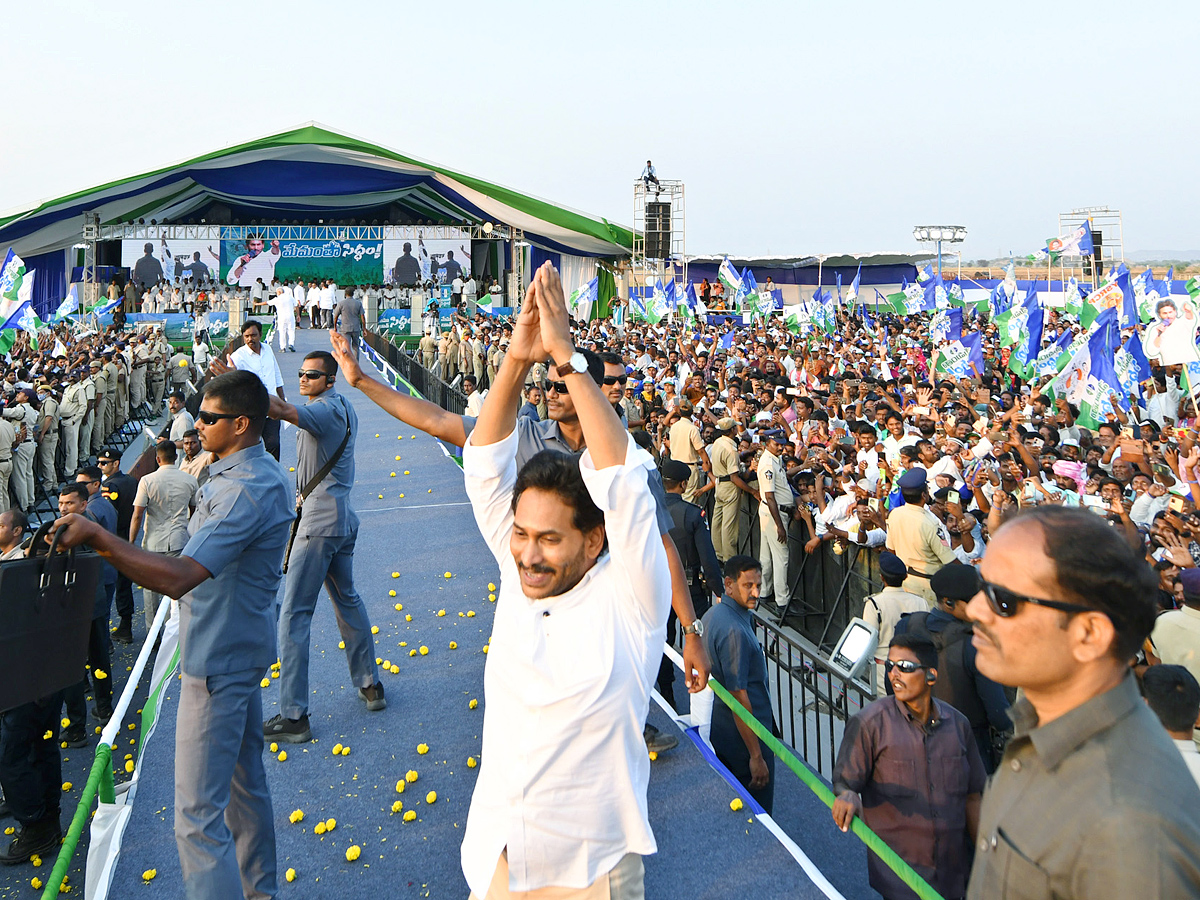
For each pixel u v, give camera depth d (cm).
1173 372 1580
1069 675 170
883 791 405
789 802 621
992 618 175
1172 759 163
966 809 405
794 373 2053
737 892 388
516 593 241
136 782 485
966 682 500
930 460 977
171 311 3612
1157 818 154
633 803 229
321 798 472
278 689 600
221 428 353
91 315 3169
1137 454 984
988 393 1538
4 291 1761
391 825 448
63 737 710
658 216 4041
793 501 1031
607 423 220
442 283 4269
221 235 3947
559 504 227
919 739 402
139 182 3141
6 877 544
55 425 1598
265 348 857
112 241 3931
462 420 324
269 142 3034
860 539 880
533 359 248
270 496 357
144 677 855
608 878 229
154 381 2514
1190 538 689
